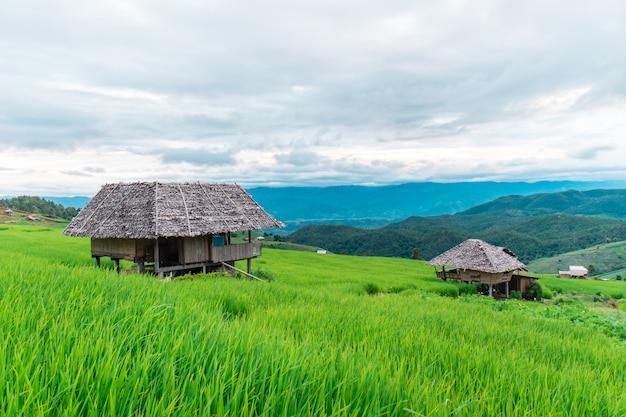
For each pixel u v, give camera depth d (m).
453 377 4.53
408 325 8.01
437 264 43.06
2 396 2.06
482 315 12.42
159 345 3.17
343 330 6.80
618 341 11.00
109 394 2.19
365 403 2.78
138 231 24.75
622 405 3.82
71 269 8.41
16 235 48.75
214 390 2.44
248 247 30.70
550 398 3.89
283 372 2.91
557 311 16.50
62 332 3.21
